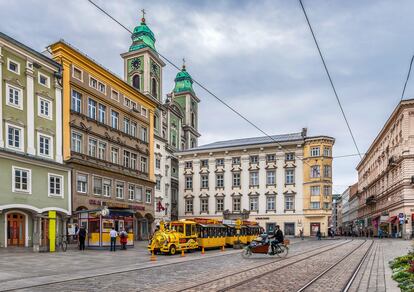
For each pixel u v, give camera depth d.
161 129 73.69
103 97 44.59
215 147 75.69
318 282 13.85
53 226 29.67
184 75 92.50
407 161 57.00
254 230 43.41
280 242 25.09
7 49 32.31
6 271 17.33
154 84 74.25
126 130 49.44
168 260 23.33
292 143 70.38
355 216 115.38
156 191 61.06
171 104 82.62
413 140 56.97
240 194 73.19
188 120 90.31
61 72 38.22
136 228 50.22
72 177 38.16
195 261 22.62
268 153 72.31
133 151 50.03
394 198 63.59
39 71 35.69
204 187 76.19
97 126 43.06
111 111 46.25
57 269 18.19
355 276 15.46
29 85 34.28
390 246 36.25
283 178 70.69
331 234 68.38
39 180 34.09
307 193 68.56
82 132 40.56
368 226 91.12
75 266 19.53
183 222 29.91
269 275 15.70
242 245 37.53
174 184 76.25
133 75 72.69
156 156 61.69
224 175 75.00
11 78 32.56
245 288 12.59
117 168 46.00
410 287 11.74
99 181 42.56
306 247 35.78
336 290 12.23
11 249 29.27
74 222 37.81
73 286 13.32
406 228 55.84
